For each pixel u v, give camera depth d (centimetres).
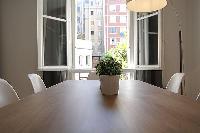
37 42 461
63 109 127
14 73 464
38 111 122
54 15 488
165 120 102
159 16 474
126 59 505
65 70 480
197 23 455
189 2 475
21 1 463
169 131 86
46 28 475
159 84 474
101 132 85
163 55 475
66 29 496
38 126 93
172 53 477
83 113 117
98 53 557
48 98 165
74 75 489
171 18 477
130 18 499
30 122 99
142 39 493
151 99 160
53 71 469
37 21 461
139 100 156
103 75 183
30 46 463
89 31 560
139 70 480
